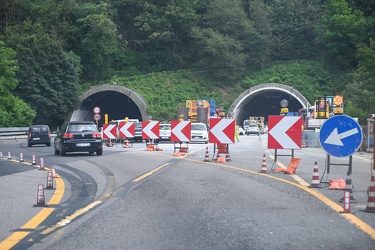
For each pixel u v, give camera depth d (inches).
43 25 3132.4
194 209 487.5
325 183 655.8
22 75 2719.0
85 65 3233.3
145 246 349.4
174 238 371.2
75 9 3211.1
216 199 545.0
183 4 3314.5
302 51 3383.4
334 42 3110.2
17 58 2728.8
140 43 3344.0
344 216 449.7
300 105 3029.0
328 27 3122.5
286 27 3378.4
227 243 355.9
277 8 3432.6
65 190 630.5
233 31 3344.0
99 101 3075.8
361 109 1952.5
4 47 2608.3
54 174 753.0
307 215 455.8
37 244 358.0
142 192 603.2
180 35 3442.4
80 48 3208.7
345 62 3127.5
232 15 3267.7
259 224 418.3
